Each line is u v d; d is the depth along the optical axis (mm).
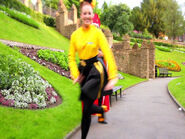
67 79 9867
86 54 2760
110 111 6641
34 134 3662
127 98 9367
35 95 5695
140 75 21844
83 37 2770
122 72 23125
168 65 34031
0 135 3373
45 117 4680
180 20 41562
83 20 2746
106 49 2660
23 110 4648
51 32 24297
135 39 51375
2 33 13102
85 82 2838
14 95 5281
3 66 6180
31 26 20047
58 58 12164
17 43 11492
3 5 20031
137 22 71938
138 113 6316
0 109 4324
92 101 2732
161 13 70250
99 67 2695
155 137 4062
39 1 32375
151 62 23484
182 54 46250
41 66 9883
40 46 13172
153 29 72438
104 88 2611
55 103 6207
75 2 45000
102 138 3984
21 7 23312
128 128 4680
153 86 14711
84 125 2889
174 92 10453
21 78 5957
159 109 6930
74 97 7254
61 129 4160
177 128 4699
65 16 26844
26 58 9898
